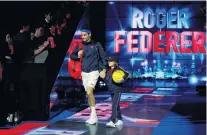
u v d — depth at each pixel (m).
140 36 15.38
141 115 8.52
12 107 7.84
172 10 15.33
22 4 11.04
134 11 15.36
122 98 11.66
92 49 7.15
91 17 15.17
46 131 6.71
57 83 13.99
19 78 7.94
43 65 7.91
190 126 7.21
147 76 15.41
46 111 7.91
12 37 9.42
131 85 15.34
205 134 6.45
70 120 7.89
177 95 12.62
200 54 15.23
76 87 13.73
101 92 13.53
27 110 7.89
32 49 9.34
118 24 15.34
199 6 15.16
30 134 6.46
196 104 10.37
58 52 12.34
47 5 12.35
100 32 15.30
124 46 15.36
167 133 6.52
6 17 10.64
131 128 6.96
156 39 15.35
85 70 7.23
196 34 15.23
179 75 15.35
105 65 7.14
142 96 12.23
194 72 15.29
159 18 15.36
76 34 14.26
